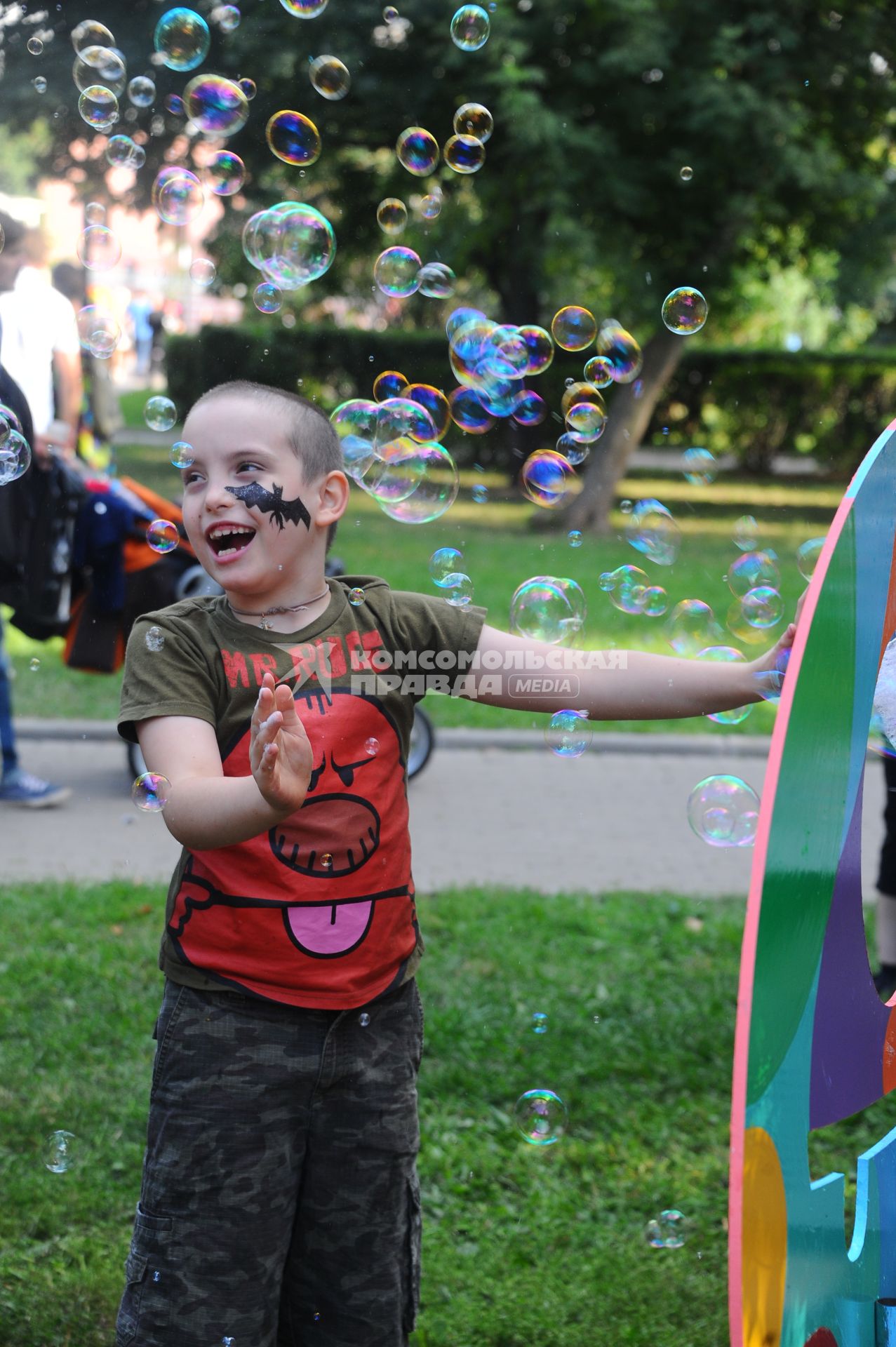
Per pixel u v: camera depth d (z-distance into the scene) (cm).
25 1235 216
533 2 958
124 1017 292
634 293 1047
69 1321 194
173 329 1841
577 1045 285
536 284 1094
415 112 948
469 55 924
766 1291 114
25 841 418
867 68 1074
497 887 382
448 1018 290
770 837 112
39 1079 263
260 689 139
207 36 277
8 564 389
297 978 136
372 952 139
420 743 494
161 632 141
